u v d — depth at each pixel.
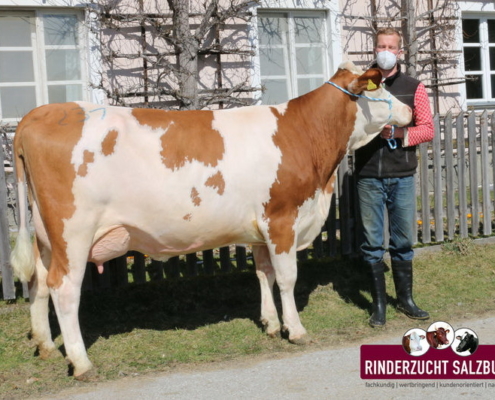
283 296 4.96
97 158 4.24
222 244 4.84
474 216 7.84
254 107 4.92
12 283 5.72
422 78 12.27
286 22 11.26
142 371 4.50
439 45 12.36
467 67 12.97
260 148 4.67
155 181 4.36
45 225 4.34
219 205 4.55
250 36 10.79
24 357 4.84
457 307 5.79
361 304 6.01
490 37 13.00
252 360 4.66
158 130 4.44
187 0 9.67
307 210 4.92
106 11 9.66
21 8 9.66
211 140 4.56
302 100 5.02
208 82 10.60
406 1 11.73
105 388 4.21
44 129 4.27
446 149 7.53
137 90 10.07
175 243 4.63
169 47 10.37
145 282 6.24
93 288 5.92
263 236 4.78
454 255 7.36
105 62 9.97
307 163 4.83
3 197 5.65
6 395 4.16
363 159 5.36
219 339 5.17
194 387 4.16
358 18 11.42
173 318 5.74
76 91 10.08
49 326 5.02
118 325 5.53
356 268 6.89
